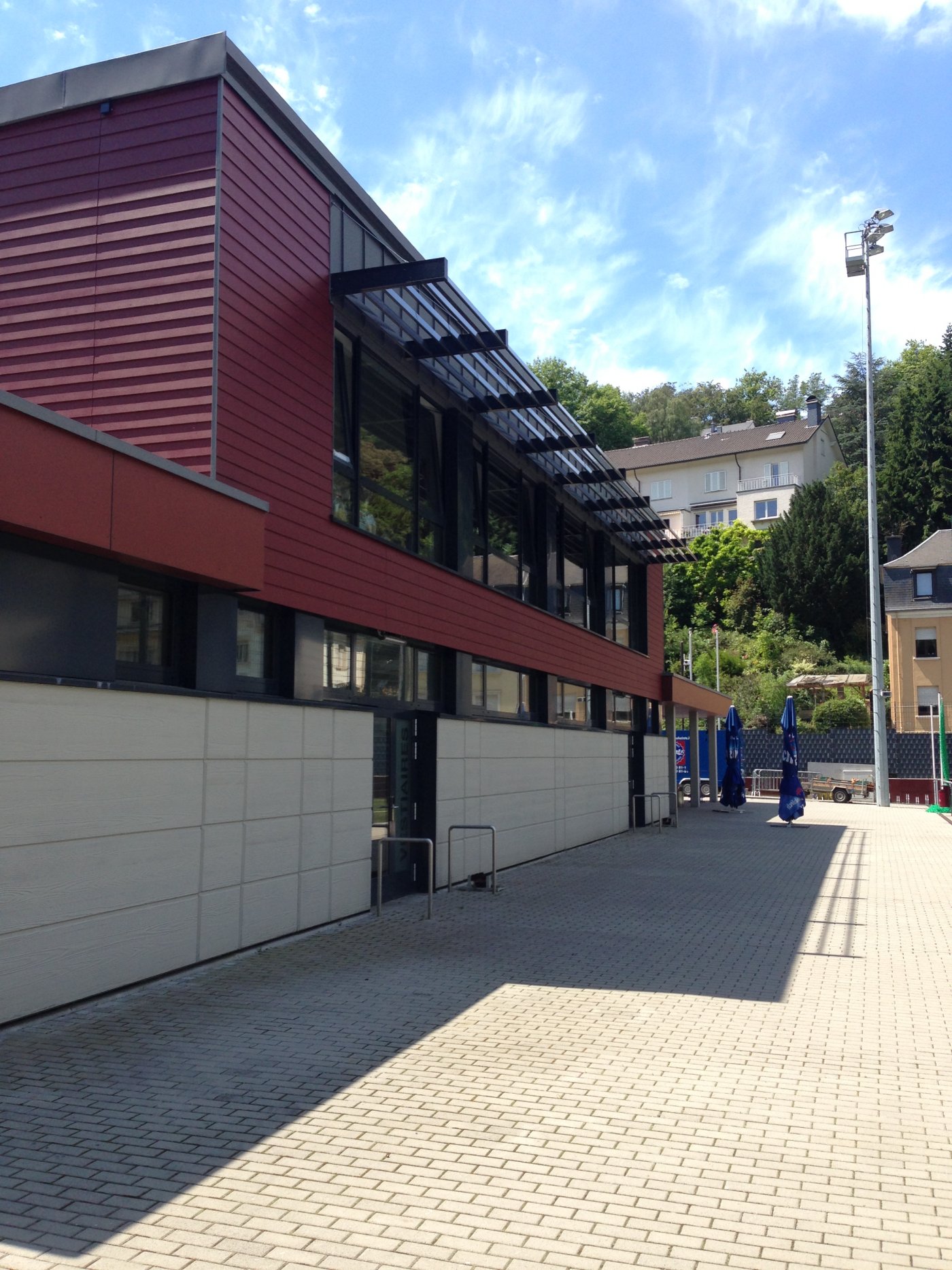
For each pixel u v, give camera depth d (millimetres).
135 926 7367
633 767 24875
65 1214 3863
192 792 8031
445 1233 3760
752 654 57938
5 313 9766
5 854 6277
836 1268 3564
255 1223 3814
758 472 75125
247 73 9609
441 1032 6441
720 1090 5453
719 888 13344
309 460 10477
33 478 6492
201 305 9117
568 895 12602
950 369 61719
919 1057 6094
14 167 9938
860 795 36344
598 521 21328
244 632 9672
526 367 12773
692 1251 3668
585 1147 4613
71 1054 5816
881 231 30438
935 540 50156
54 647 7176
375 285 10719
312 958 8594
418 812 12836
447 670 14203
